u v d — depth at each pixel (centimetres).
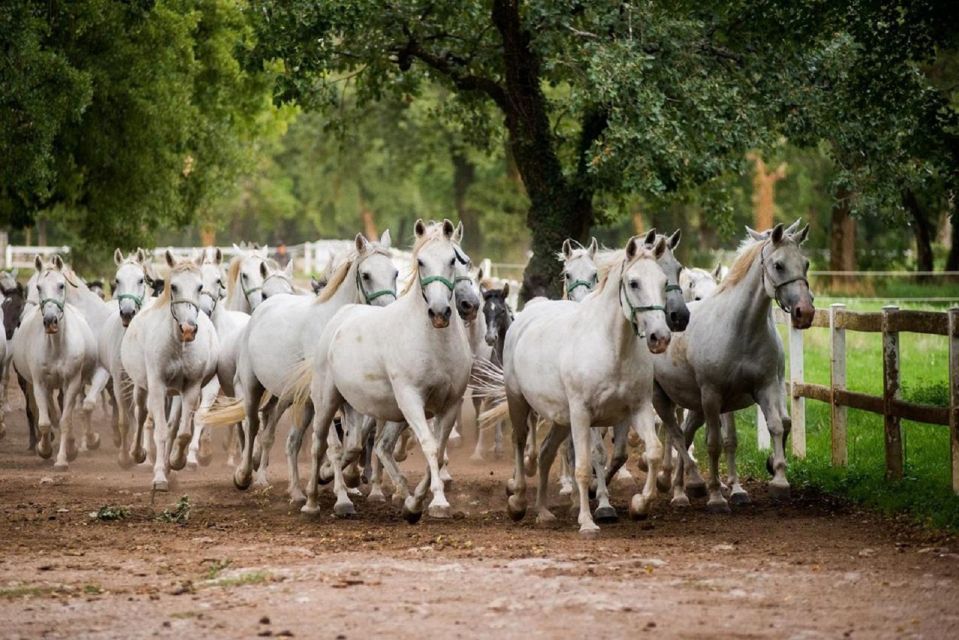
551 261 2573
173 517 1336
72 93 2658
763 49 2205
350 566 1012
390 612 842
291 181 9012
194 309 1527
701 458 1766
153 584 955
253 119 3962
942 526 1178
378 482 1496
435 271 1227
